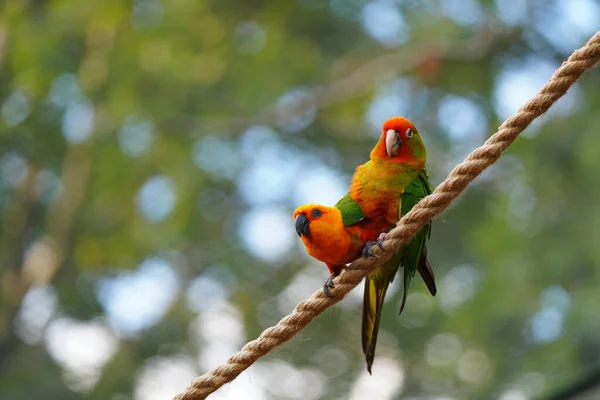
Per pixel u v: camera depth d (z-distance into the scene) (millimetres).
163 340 19953
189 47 19656
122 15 19000
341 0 21000
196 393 4977
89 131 19109
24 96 18359
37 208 19328
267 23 20375
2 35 18422
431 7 19594
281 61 19875
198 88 19500
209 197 20625
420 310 20078
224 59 19781
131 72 18750
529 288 15609
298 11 20625
